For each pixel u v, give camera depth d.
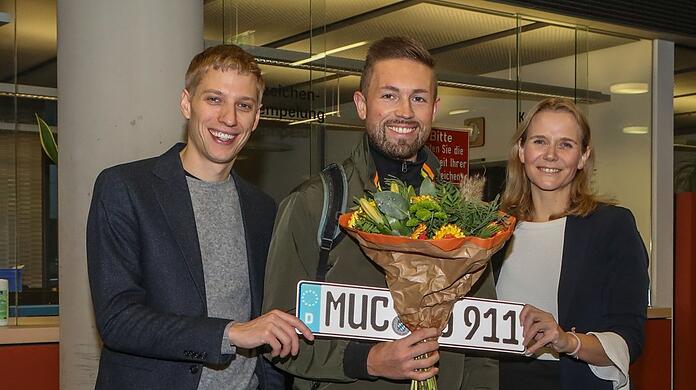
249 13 5.28
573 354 2.23
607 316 2.45
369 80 2.14
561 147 2.59
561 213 2.62
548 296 2.52
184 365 2.16
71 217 3.61
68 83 3.61
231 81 2.21
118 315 2.07
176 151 2.32
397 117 2.08
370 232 1.88
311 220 2.08
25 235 5.27
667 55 6.64
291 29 5.41
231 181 2.38
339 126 5.53
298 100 5.39
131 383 2.16
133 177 2.21
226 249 2.28
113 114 3.55
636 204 6.58
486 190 6.03
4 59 5.09
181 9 3.69
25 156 5.25
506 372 2.51
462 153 5.96
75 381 3.61
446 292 1.91
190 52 3.73
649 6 6.31
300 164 5.37
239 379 2.26
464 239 1.81
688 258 6.36
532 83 6.27
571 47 6.40
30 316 4.44
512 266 2.60
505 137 6.17
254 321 1.97
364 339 1.96
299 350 2.02
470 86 6.05
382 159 2.15
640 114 6.61
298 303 1.95
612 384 2.41
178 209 2.22
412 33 5.84
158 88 3.61
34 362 3.81
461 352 2.17
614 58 6.57
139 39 3.57
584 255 2.50
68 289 3.63
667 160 6.60
